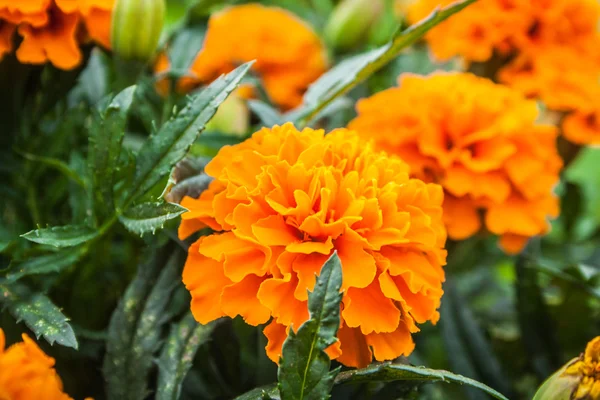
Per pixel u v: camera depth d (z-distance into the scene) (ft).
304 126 1.25
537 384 1.29
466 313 1.27
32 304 1.09
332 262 1.02
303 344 1.02
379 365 1.04
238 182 1.07
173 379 1.09
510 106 1.28
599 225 1.52
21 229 1.22
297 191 1.06
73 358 1.16
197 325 1.11
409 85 1.32
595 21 1.42
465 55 1.40
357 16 1.48
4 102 1.21
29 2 1.15
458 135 1.26
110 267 1.24
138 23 1.19
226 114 1.29
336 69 1.27
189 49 1.38
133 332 1.11
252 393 1.07
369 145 1.11
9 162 1.22
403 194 1.09
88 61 1.25
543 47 1.40
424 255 1.09
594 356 1.06
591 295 1.27
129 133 1.31
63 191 1.24
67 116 1.24
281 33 1.51
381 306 1.06
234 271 1.05
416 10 1.49
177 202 1.10
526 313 1.29
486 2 1.39
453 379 1.03
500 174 1.25
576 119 1.39
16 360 0.97
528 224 1.25
